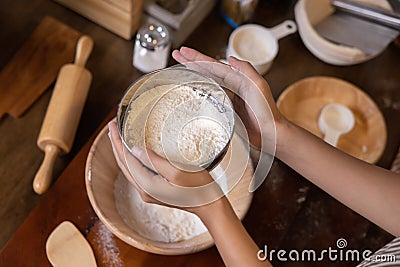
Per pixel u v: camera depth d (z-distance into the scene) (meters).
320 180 0.67
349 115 0.90
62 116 0.80
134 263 0.75
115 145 0.61
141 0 0.90
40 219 0.76
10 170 0.82
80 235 0.75
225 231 0.58
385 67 1.00
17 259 0.74
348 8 0.97
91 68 0.91
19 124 0.85
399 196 0.63
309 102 0.93
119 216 0.73
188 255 0.76
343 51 0.92
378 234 0.90
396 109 0.97
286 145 0.68
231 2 0.95
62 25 0.92
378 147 0.89
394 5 0.97
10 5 0.94
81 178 0.79
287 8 1.02
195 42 0.97
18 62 0.88
